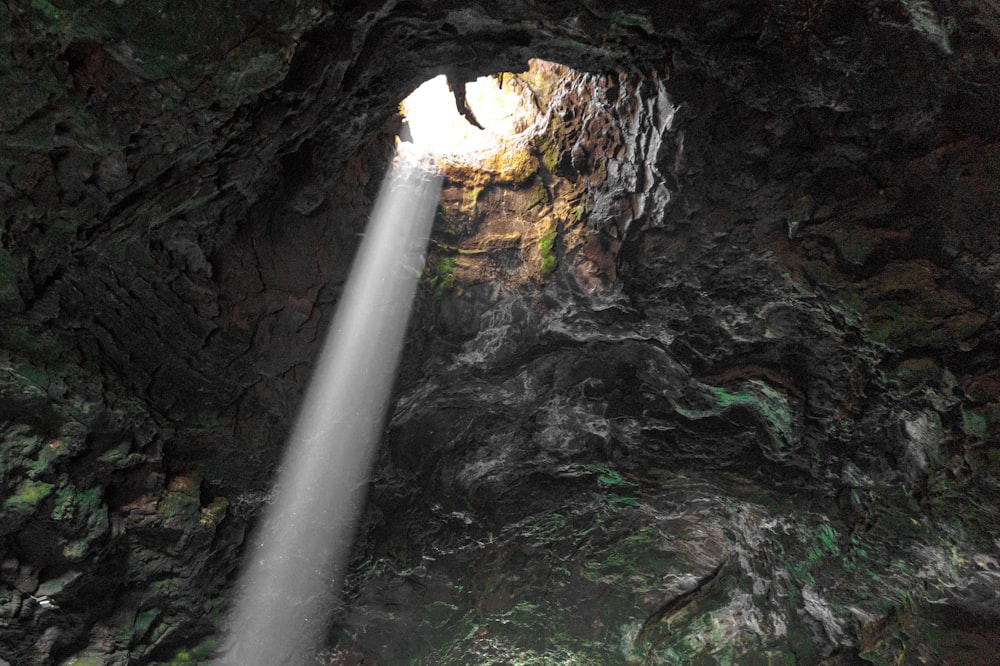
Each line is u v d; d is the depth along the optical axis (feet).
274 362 25.05
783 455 29.66
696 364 28.07
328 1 16.29
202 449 25.46
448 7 17.85
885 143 20.59
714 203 23.12
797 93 19.84
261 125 18.40
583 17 18.33
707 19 18.26
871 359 24.79
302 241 23.47
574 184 25.91
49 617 23.30
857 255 22.94
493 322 27.07
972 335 22.68
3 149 16.63
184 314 22.71
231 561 27.63
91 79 15.96
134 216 19.29
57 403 21.33
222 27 15.85
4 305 19.54
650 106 21.48
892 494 27.12
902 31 18.10
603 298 26.14
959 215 21.11
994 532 24.61
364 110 20.58
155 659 26.08
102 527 23.12
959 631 27.78
